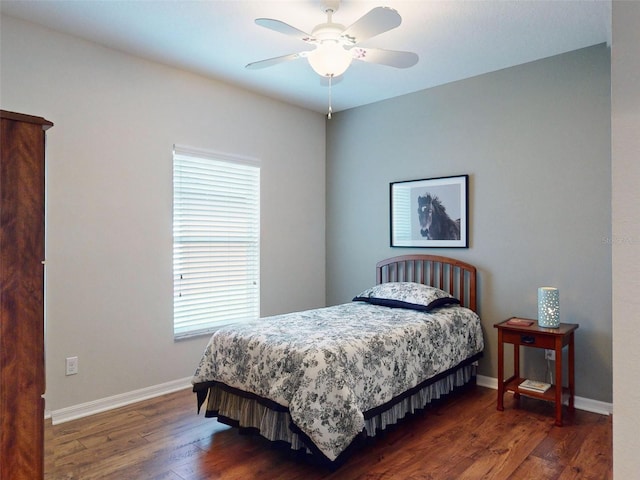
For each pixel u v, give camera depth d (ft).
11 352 4.55
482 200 11.86
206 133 12.12
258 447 8.23
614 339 1.98
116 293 10.34
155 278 11.06
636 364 1.92
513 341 9.87
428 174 13.00
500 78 11.50
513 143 11.28
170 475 7.22
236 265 13.05
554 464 7.53
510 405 10.34
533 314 10.97
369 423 8.09
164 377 11.27
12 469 4.56
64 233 9.50
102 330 10.10
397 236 13.75
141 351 10.80
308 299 15.17
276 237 14.15
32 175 4.65
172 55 10.60
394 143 13.84
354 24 6.82
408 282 12.78
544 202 10.78
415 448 8.14
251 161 13.30
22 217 4.60
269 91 13.26
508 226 11.39
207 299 12.30
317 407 7.01
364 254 14.70
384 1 7.98
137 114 10.68
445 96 12.60
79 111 9.70
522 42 9.80
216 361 8.90
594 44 9.94
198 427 9.12
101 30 9.31
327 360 7.30
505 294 11.46
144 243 10.83
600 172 9.96
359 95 13.65
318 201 15.56
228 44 9.97
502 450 8.05
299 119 14.85
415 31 9.21
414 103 13.33
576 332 10.26
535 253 10.93
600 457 7.77
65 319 9.52
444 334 10.17
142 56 10.65
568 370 10.08
